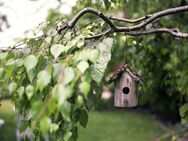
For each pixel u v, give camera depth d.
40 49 1.87
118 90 2.47
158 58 4.14
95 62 1.51
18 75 1.89
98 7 3.00
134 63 4.06
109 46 1.67
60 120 1.86
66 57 1.56
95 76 1.58
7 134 7.21
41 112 1.28
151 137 10.26
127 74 2.44
